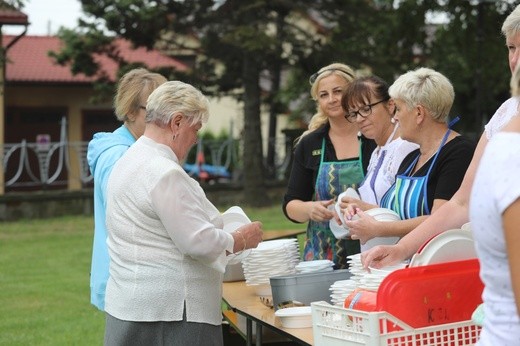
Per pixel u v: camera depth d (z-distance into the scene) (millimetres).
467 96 31469
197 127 4867
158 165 4715
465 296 4070
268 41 22859
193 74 24594
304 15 24547
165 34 24547
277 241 6016
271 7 24031
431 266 4020
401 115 5117
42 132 31000
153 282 4746
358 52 24531
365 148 6176
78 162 25297
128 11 23562
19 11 24906
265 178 26484
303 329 4746
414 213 5148
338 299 4508
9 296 12477
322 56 24078
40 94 30938
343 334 4070
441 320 4027
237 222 5840
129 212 4781
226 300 5777
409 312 3979
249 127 25203
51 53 24875
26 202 23328
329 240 6191
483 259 2979
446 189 5000
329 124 6398
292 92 27562
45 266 15289
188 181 4762
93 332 10047
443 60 27781
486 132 4297
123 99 5535
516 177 2846
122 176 4816
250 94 25156
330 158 6281
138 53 33219
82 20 24094
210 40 24031
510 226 2844
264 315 5160
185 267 4770
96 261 5434
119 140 5500
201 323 4805
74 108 31281
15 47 32281
